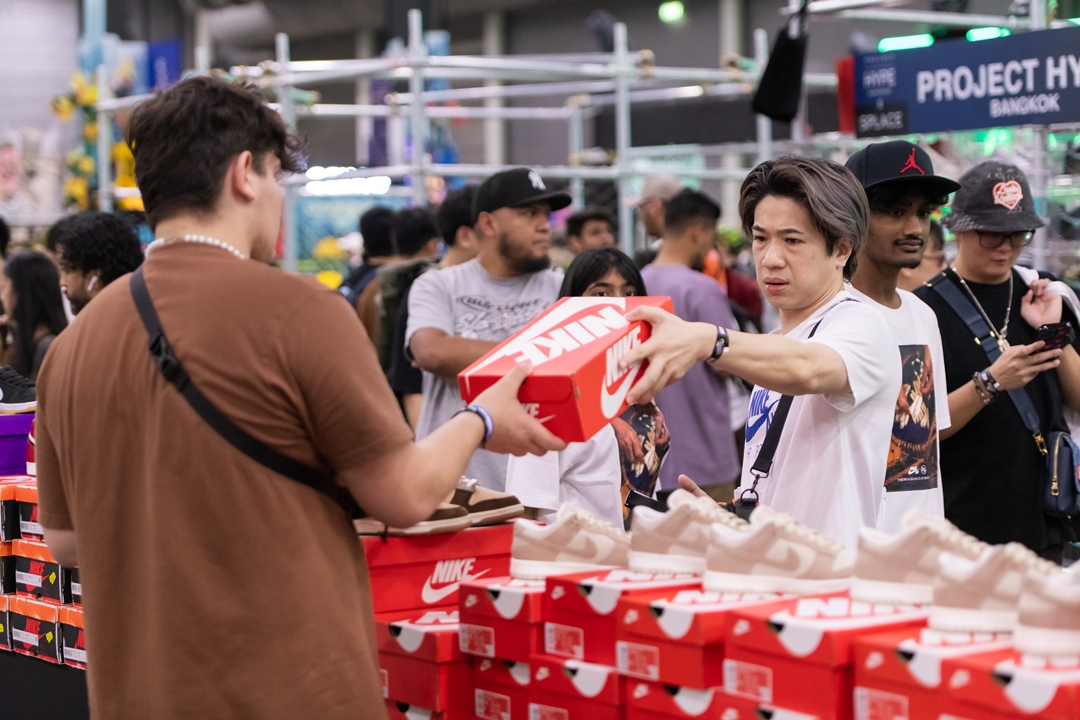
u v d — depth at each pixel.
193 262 1.52
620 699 1.49
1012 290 3.09
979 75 4.24
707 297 4.29
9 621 2.53
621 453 2.62
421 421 3.55
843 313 2.01
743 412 4.79
